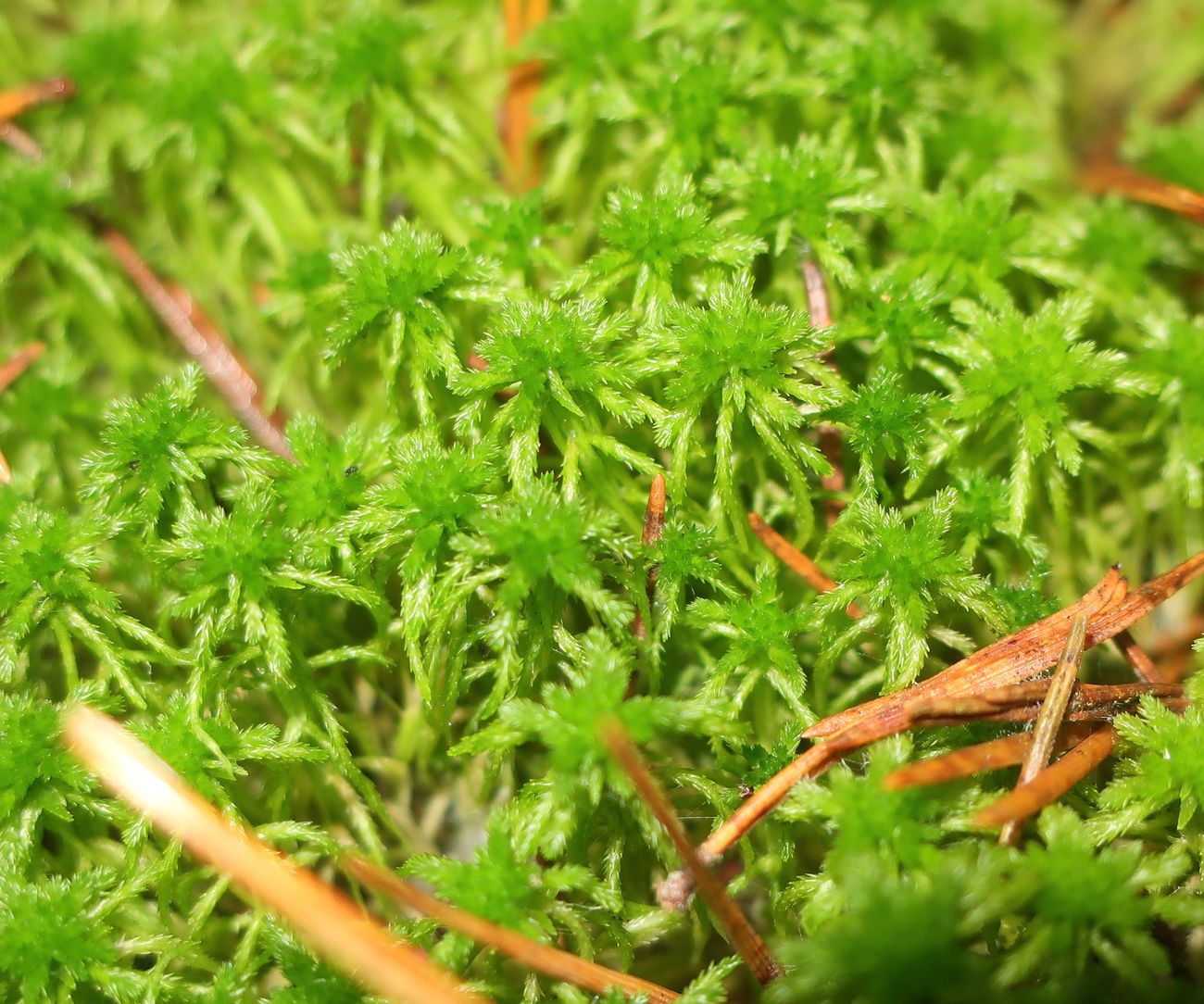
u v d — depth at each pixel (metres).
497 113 0.23
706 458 0.21
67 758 0.19
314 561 0.20
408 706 0.21
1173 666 0.21
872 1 0.23
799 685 0.20
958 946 0.18
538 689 0.20
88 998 0.19
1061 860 0.18
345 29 0.22
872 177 0.21
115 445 0.20
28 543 0.20
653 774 0.19
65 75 0.22
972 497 0.20
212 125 0.22
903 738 0.19
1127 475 0.21
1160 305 0.22
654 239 0.20
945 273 0.21
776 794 0.19
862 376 0.21
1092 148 0.23
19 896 0.19
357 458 0.20
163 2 0.23
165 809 0.19
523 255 0.21
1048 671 0.19
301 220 0.23
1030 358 0.20
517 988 0.20
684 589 0.20
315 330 0.21
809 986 0.18
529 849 0.19
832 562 0.21
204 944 0.20
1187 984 0.19
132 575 0.21
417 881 0.20
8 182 0.22
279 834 0.19
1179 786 0.19
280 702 0.20
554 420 0.20
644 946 0.20
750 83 0.22
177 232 0.23
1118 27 0.24
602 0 0.22
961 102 0.23
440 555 0.20
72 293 0.22
